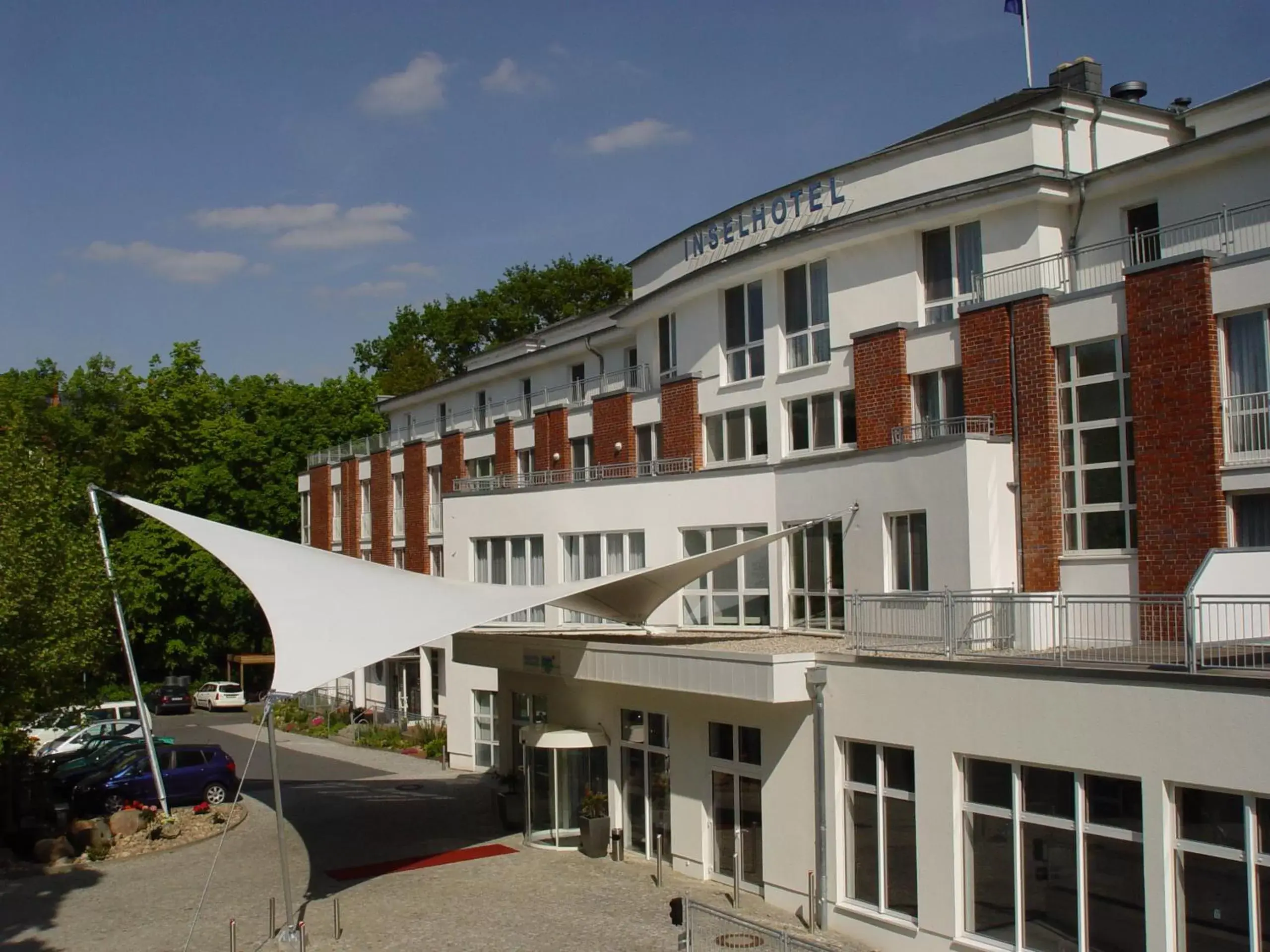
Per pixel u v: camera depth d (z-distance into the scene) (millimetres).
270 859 21719
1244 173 18641
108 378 61250
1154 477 17641
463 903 18062
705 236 28453
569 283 80188
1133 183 19969
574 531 28141
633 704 20781
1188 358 17250
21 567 21641
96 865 21531
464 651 25078
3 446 24312
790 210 25906
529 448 37688
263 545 22078
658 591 22453
